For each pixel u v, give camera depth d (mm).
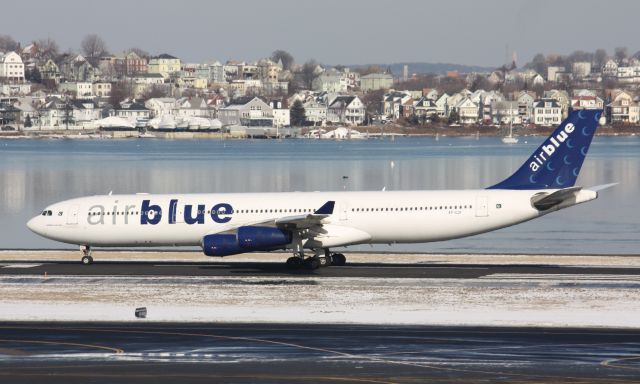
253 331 162875
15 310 181750
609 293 190625
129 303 187375
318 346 152125
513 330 161500
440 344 152250
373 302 185125
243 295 194000
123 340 157750
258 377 135625
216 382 133625
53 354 148875
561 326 163750
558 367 138625
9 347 153625
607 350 147875
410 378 134125
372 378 134375
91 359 145875
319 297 190875
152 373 138000
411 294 192625
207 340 157000
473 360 142875
